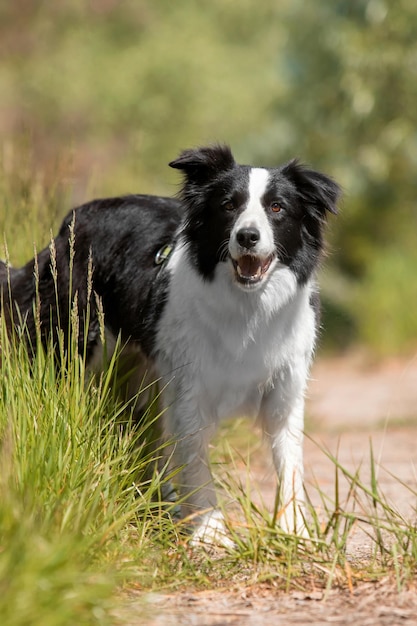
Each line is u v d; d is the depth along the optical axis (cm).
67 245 843
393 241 2498
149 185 1506
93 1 3412
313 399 1477
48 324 833
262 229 712
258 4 3278
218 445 923
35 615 482
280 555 653
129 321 823
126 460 698
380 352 2111
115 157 2961
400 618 558
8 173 1053
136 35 3328
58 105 3194
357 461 1112
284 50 2475
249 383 780
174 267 787
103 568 571
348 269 2505
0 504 536
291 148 2427
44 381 682
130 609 555
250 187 742
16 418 627
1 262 867
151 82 3130
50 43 3409
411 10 2288
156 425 791
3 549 517
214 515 758
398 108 2353
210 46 3194
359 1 2320
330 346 2222
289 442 792
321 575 632
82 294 827
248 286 723
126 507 666
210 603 588
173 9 3347
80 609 512
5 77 3291
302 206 770
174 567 645
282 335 772
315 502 890
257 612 571
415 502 873
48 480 610
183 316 771
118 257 834
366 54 2295
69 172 1083
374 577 626
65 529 567
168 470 792
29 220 959
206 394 780
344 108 2369
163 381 790
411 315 2169
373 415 1486
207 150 772
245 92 3125
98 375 823
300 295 775
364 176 2381
